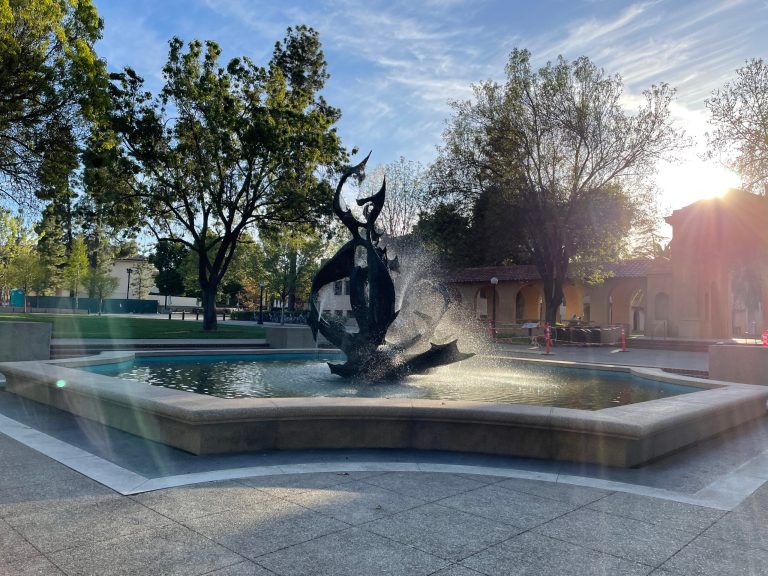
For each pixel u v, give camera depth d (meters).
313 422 6.24
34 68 19.17
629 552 3.59
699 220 30.94
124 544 3.54
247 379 11.28
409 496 4.64
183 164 27.88
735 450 6.68
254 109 27.89
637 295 49.09
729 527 4.08
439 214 34.88
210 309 29.39
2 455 5.71
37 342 14.05
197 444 5.83
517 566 3.34
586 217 29.89
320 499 4.49
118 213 29.02
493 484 5.06
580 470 5.64
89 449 6.04
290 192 28.41
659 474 5.55
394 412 6.25
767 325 35.16
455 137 32.62
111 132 25.36
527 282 41.34
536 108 29.88
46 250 59.00
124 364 13.12
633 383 11.65
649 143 29.25
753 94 26.08
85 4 20.19
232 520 3.99
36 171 21.48
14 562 3.25
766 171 26.38
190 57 27.02
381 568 3.26
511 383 11.37
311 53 33.62
